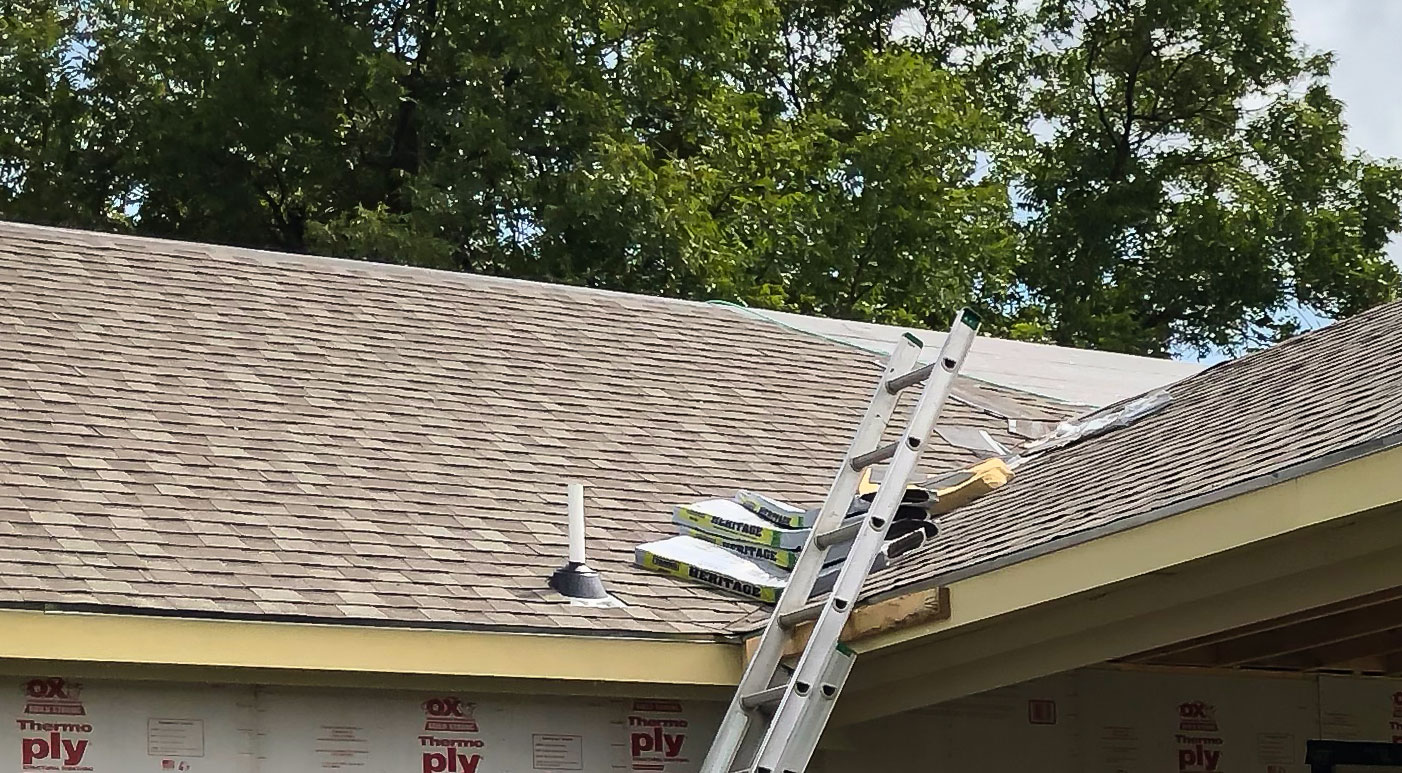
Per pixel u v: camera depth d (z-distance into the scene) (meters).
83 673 7.11
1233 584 6.96
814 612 7.66
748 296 26.98
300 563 7.90
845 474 8.04
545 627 7.74
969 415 12.39
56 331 10.25
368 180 27.08
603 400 11.33
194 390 9.89
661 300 13.95
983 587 7.26
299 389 10.30
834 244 29.19
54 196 26.67
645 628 7.97
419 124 27.05
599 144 25.84
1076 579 6.93
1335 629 9.20
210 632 7.09
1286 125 35.22
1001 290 31.69
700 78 28.56
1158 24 34.94
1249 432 8.01
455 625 7.56
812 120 30.41
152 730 7.37
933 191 29.91
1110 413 10.93
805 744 7.19
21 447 8.52
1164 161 35.50
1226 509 6.49
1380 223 34.94
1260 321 35.00
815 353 13.35
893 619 7.56
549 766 8.13
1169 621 7.29
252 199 26.72
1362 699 10.46
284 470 9.07
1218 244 34.22
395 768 7.82
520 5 26.09
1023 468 10.11
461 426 10.33
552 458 10.16
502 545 8.73
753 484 10.43
